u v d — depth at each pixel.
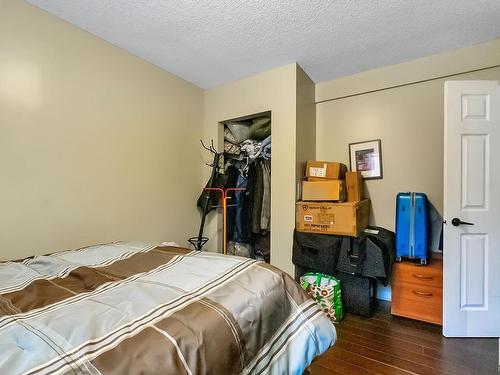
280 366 0.93
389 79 2.54
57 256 1.39
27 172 1.61
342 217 2.25
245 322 0.85
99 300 0.87
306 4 1.68
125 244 1.66
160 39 2.07
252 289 0.99
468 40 2.12
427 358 1.69
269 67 2.56
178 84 2.73
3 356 0.58
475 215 1.94
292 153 2.48
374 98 2.68
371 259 2.15
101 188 2.02
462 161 1.95
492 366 1.61
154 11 1.74
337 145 2.88
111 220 2.09
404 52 2.30
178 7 1.70
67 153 1.81
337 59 2.42
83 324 0.70
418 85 2.46
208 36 2.04
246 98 2.76
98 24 1.87
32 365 0.55
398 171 2.57
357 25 1.90
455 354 1.73
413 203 2.21
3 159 1.51
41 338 0.64
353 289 2.27
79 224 1.88
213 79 2.82
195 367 0.65
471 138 1.94
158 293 0.92
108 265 1.26
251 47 2.20
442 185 2.38
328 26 1.92
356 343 1.86
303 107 2.65
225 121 2.99
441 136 2.38
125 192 2.20
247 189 2.84
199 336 0.71
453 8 1.72
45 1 1.62
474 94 1.94
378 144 2.64
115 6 1.68
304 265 2.37
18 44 1.57
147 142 2.39
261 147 2.83
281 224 2.55
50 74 1.72
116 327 0.71
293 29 1.95
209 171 3.00
